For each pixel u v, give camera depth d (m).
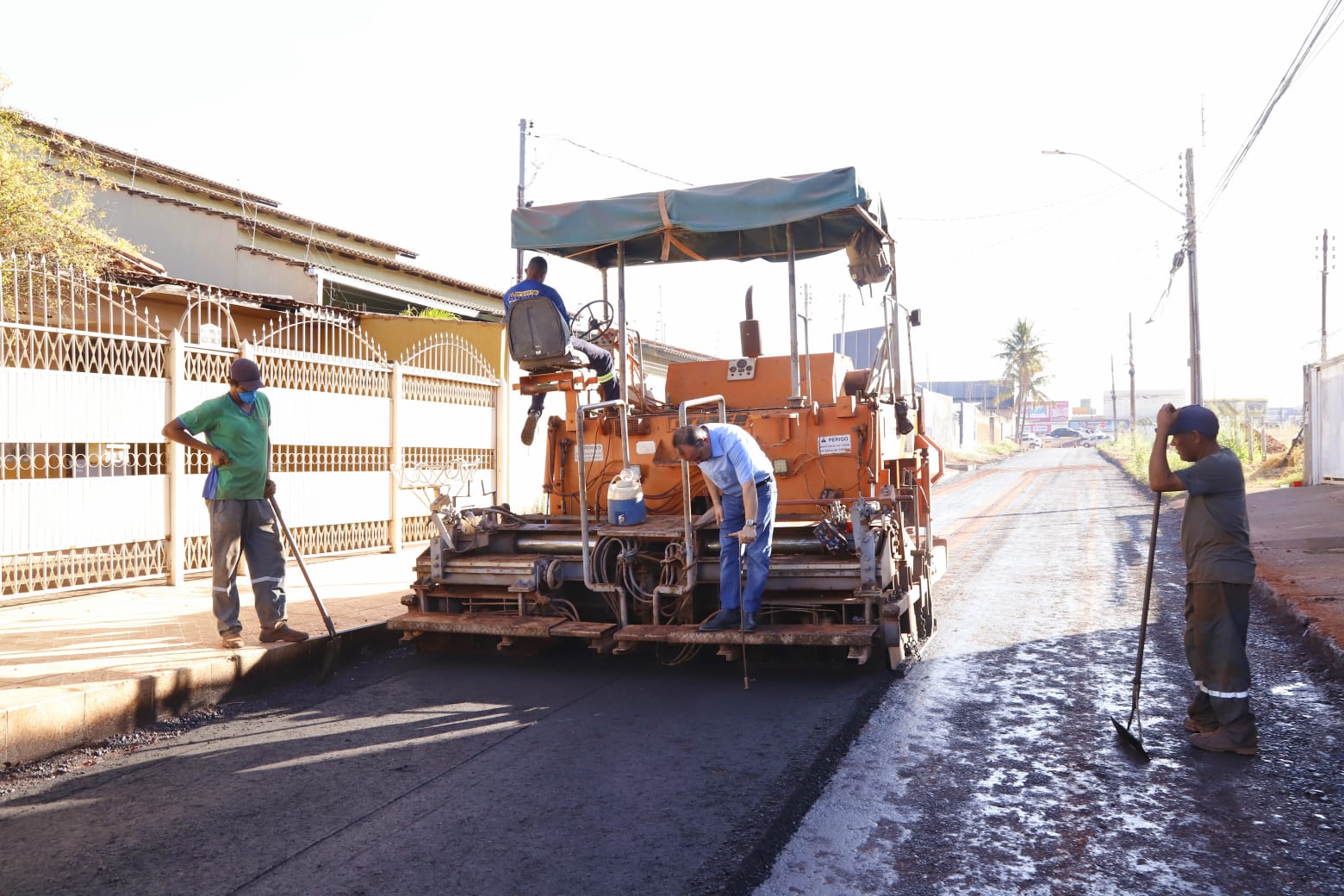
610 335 8.16
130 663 5.91
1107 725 5.21
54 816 4.07
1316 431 22.06
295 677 6.60
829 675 6.43
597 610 7.34
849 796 4.20
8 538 8.16
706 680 6.36
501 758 4.76
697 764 4.62
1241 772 4.45
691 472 7.31
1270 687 6.02
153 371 9.48
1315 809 4.00
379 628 7.48
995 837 3.75
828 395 7.66
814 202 6.66
